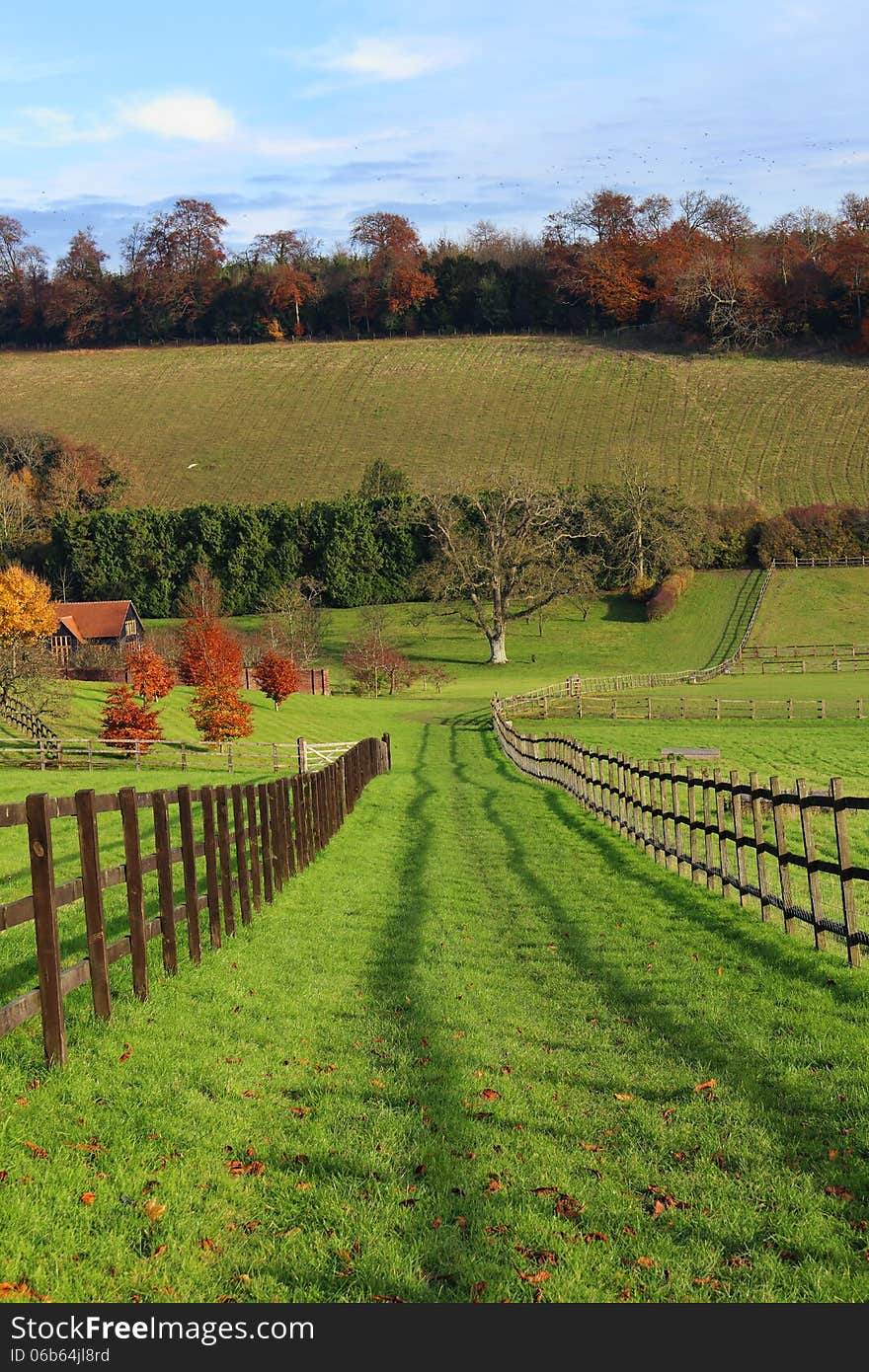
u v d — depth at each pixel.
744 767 40.06
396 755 48.00
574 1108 7.57
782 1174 6.50
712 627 100.88
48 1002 7.42
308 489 129.88
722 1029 9.20
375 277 172.88
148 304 172.62
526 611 98.50
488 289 169.88
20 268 173.75
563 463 130.25
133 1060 7.72
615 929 13.52
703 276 154.50
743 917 13.66
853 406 135.12
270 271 173.62
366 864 19.16
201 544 115.81
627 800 21.28
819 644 93.12
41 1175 5.94
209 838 11.67
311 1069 8.20
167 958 10.07
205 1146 6.60
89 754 43.50
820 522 112.50
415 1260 5.52
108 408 148.50
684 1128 7.17
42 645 58.28
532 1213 6.00
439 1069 8.29
